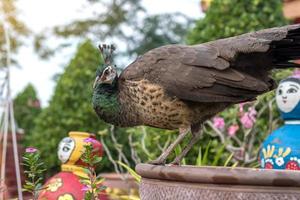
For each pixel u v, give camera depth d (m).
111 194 3.65
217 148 3.81
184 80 2.25
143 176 2.29
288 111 3.16
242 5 4.36
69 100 5.62
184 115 2.31
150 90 2.28
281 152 3.08
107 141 5.14
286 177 2.02
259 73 2.35
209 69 2.25
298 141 3.07
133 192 4.12
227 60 2.26
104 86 2.40
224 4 4.38
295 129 3.14
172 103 2.28
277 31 2.26
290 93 3.14
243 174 2.03
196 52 2.29
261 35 2.28
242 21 4.32
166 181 2.17
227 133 3.98
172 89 2.26
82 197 3.04
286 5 5.29
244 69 2.31
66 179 3.09
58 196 3.02
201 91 2.25
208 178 2.06
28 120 8.41
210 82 2.24
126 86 2.34
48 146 5.60
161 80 2.27
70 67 5.79
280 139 3.12
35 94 8.84
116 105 2.38
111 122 2.43
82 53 5.82
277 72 3.94
